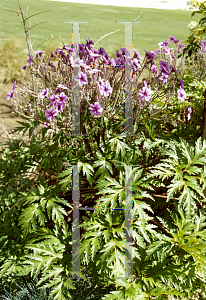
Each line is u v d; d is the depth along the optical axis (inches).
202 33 215.5
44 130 107.3
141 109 101.9
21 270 91.7
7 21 546.6
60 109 92.5
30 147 111.2
